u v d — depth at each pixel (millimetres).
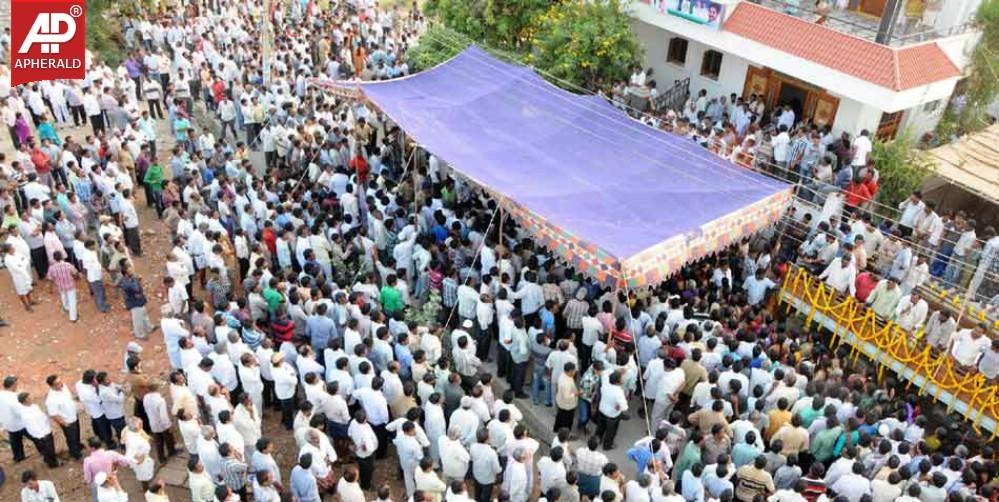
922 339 12812
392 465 11766
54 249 14914
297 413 11180
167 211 15742
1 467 11211
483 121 15305
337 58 26156
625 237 11211
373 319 12383
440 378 11258
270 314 12711
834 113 18328
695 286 13766
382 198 16219
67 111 21594
